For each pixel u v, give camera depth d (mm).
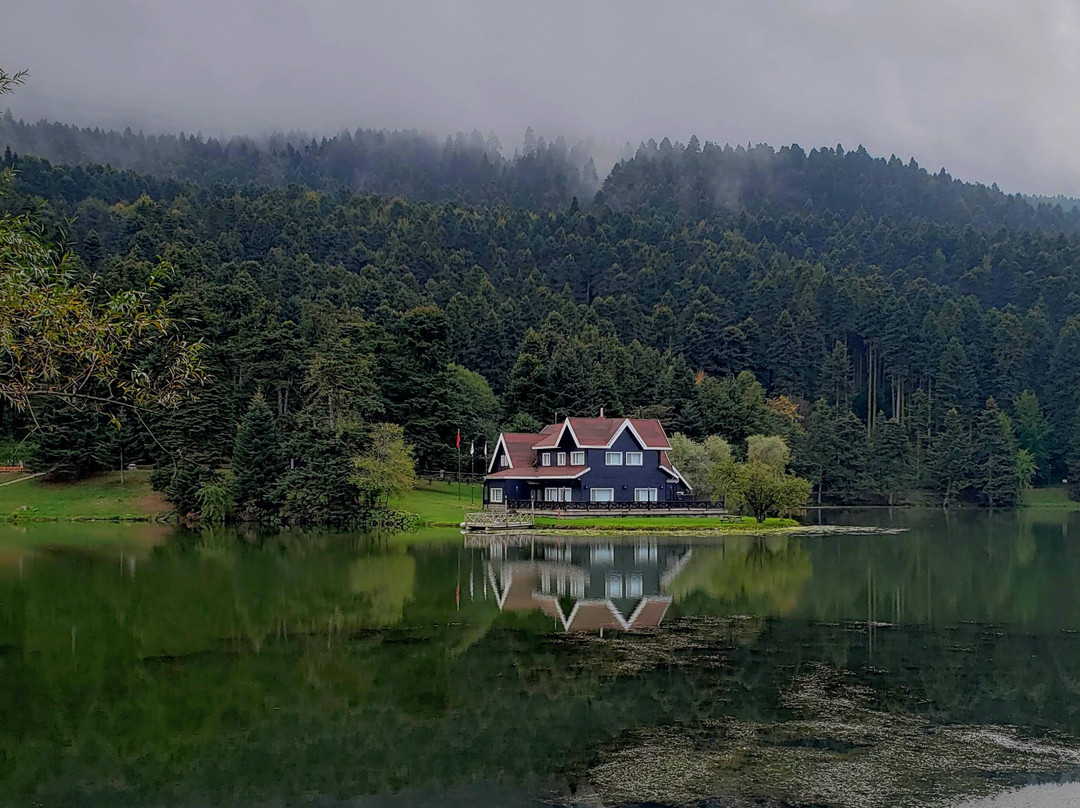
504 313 170000
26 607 39281
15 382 16156
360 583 46031
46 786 19875
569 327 168000
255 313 107625
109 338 16969
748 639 32781
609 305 195125
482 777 19906
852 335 186000
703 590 44062
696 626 35125
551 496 90500
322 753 21531
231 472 84625
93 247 148250
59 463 90750
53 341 16203
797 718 23516
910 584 46562
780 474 101562
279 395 104375
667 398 123188
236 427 94188
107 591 43406
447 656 30266
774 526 81938
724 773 19797
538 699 25344
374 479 79000
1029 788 18906
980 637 33219
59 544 64625
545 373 118438
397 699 25516
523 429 111812
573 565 53625
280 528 78875
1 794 19469
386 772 20281
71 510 86125
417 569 51500
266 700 25594
